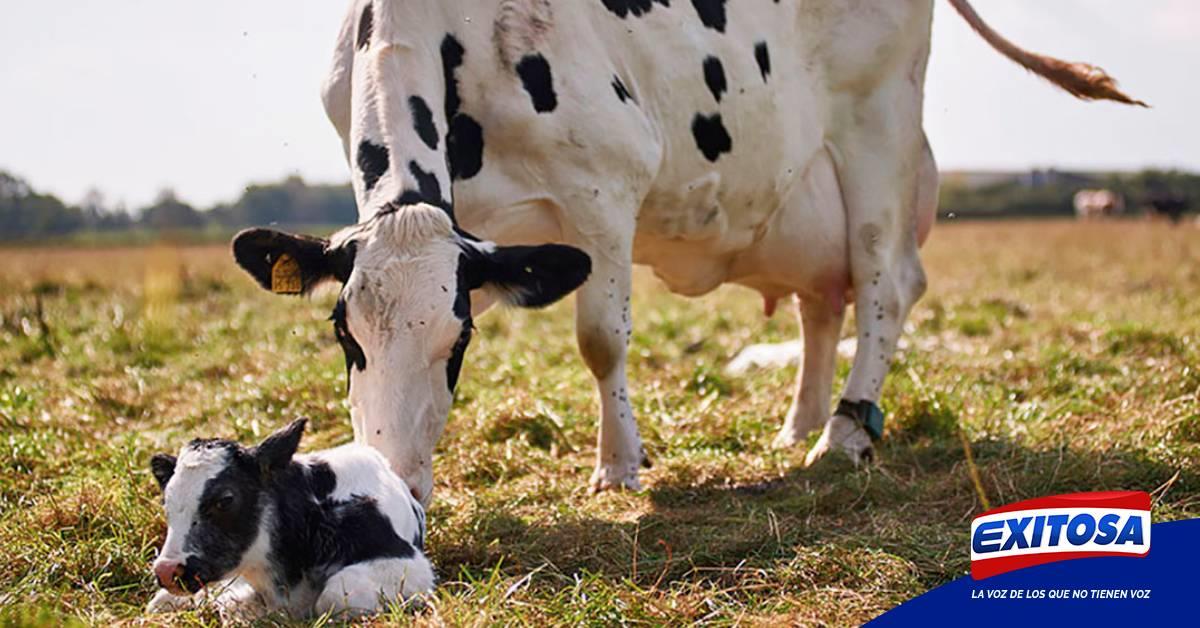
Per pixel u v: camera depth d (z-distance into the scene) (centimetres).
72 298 930
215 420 508
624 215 419
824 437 461
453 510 402
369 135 380
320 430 497
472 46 397
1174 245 1673
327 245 363
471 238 363
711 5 443
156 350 673
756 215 465
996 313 817
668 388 562
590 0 416
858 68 479
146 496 393
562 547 364
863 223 482
